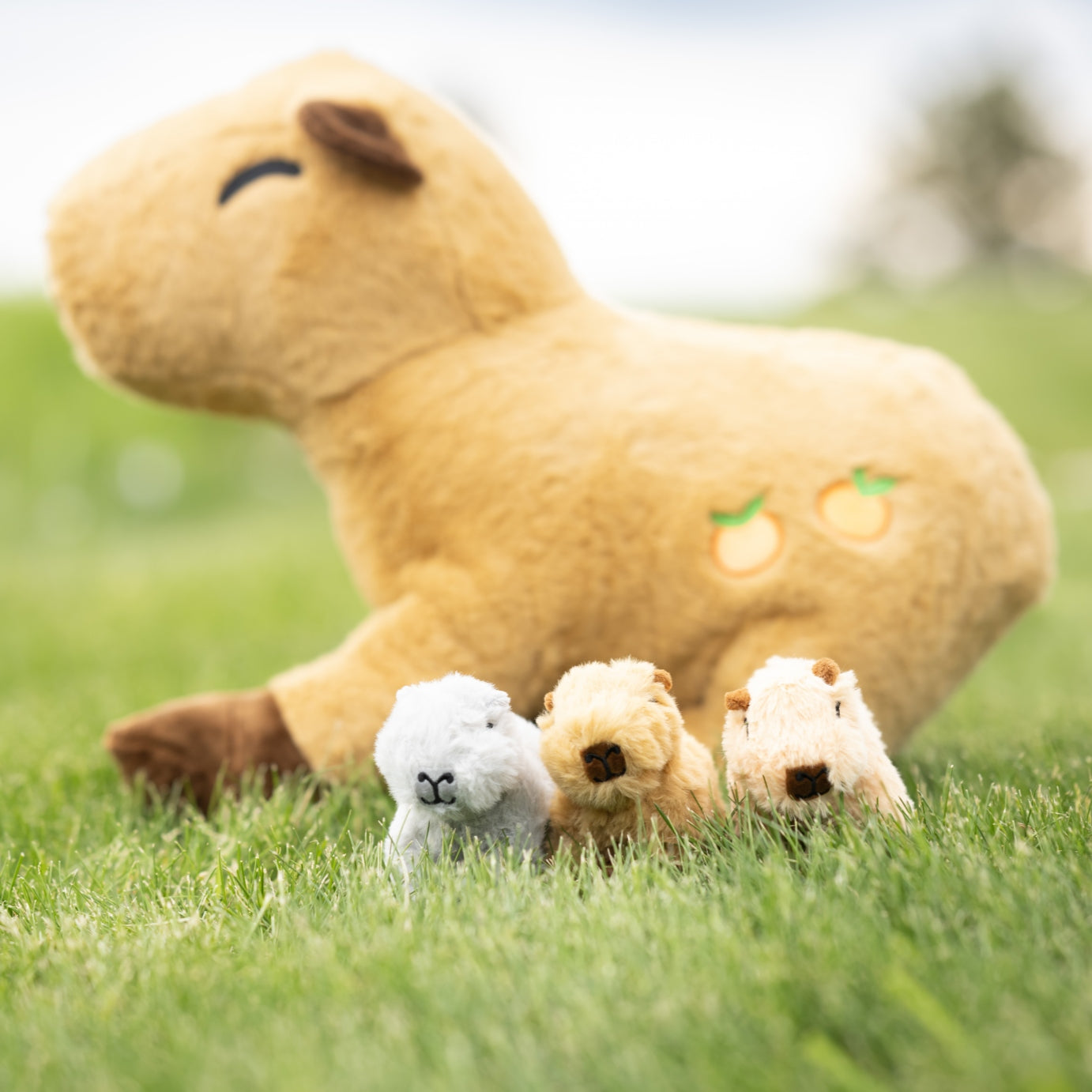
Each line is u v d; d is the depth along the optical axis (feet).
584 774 5.89
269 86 9.14
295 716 8.21
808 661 6.39
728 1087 3.96
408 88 9.01
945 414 8.13
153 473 40.96
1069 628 18.25
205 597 21.91
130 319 8.92
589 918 5.38
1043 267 136.26
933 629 7.73
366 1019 4.69
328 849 6.93
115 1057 4.57
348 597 21.84
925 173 137.18
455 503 8.16
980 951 4.83
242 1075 4.28
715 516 7.75
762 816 6.17
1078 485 41.29
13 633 18.93
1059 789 7.54
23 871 7.53
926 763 9.23
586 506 7.86
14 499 38.11
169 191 8.75
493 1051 4.33
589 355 8.46
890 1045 4.17
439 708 6.01
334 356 8.56
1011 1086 3.80
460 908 5.61
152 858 7.23
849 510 7.78
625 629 7.92
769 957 4.77
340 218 8.46
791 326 56.49
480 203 8.68
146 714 8.55
